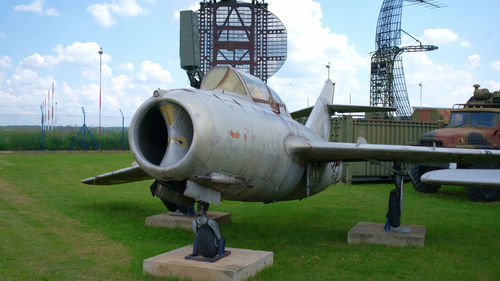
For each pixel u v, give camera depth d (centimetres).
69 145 3259
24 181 1588
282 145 712
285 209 1230
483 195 1394
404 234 811
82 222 960
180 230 903
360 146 751
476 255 735
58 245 748
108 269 615
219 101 613
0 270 597
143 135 612
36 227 884
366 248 776
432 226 995
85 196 1361
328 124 1218
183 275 559
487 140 1584
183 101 573
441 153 782
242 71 777
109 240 802
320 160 855
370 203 1355
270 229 953
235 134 598
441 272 632
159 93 589
